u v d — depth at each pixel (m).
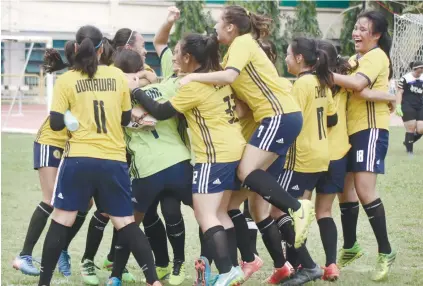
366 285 8.74
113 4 44.59
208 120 7.79
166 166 8.07
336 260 9.57
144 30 44.84
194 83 7.71
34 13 43.62
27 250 8.88
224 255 7.68
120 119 7.74
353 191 9.41
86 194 7.66
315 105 8.53
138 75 8.35
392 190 15.91
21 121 34.12
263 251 10.85
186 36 8.00
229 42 8.12
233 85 7.99
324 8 46.22
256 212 8.55
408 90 21.48
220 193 7.80
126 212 7.80
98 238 8.66
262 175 7.82
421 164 19.80
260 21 8.20
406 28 36.84
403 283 8.88
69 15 44.19
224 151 7.75
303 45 8.59
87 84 7.62
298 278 8.46
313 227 12.41
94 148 7.56
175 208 8.34
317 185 8.95
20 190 15.80
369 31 9.23
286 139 7.85
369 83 8.84
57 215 7.79
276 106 7.83
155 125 8.21
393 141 25.89
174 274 8.62
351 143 9.12
